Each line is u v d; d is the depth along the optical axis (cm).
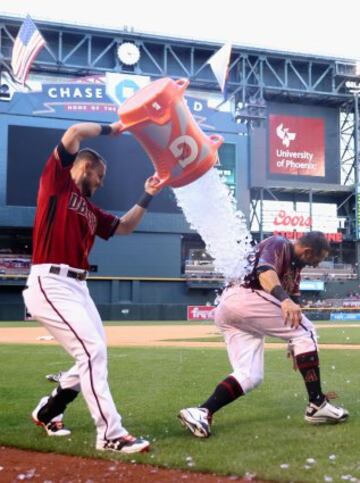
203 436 382
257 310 407
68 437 388
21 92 3816
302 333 416
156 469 317
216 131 4203
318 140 4706
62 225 365
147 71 4541
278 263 407
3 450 362
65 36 4438
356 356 967
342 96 4769
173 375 722
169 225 4012
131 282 3962
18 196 3750
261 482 294
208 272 4088
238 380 404
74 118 3884
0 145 3747
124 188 3812
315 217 4700
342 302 4303
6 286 3884
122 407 498
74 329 357
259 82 4609
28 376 713
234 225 391
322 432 395
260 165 4359
